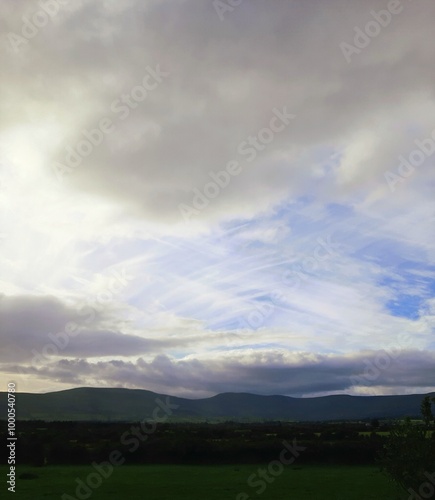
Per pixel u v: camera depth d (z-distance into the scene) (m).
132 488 59.88
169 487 60.84
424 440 32.38
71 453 87.69
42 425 130.88
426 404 33.25
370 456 86.81
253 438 99.88
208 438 101.31
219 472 78.25
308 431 112.56
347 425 138.38
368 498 51.75
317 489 59.06
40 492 56.38
